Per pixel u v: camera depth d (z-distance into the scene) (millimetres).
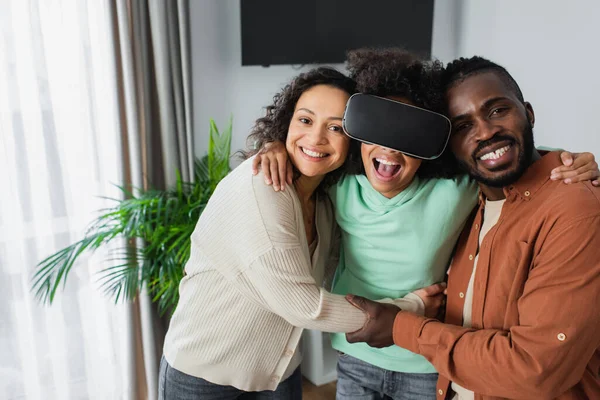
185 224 2082
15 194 2117
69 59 2141
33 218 2164
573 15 2213
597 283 921
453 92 1096
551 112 2377
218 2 2582
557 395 983
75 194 2252
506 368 983
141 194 2223
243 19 2471
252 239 1103
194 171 2439
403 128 1086
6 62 2014
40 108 2104
